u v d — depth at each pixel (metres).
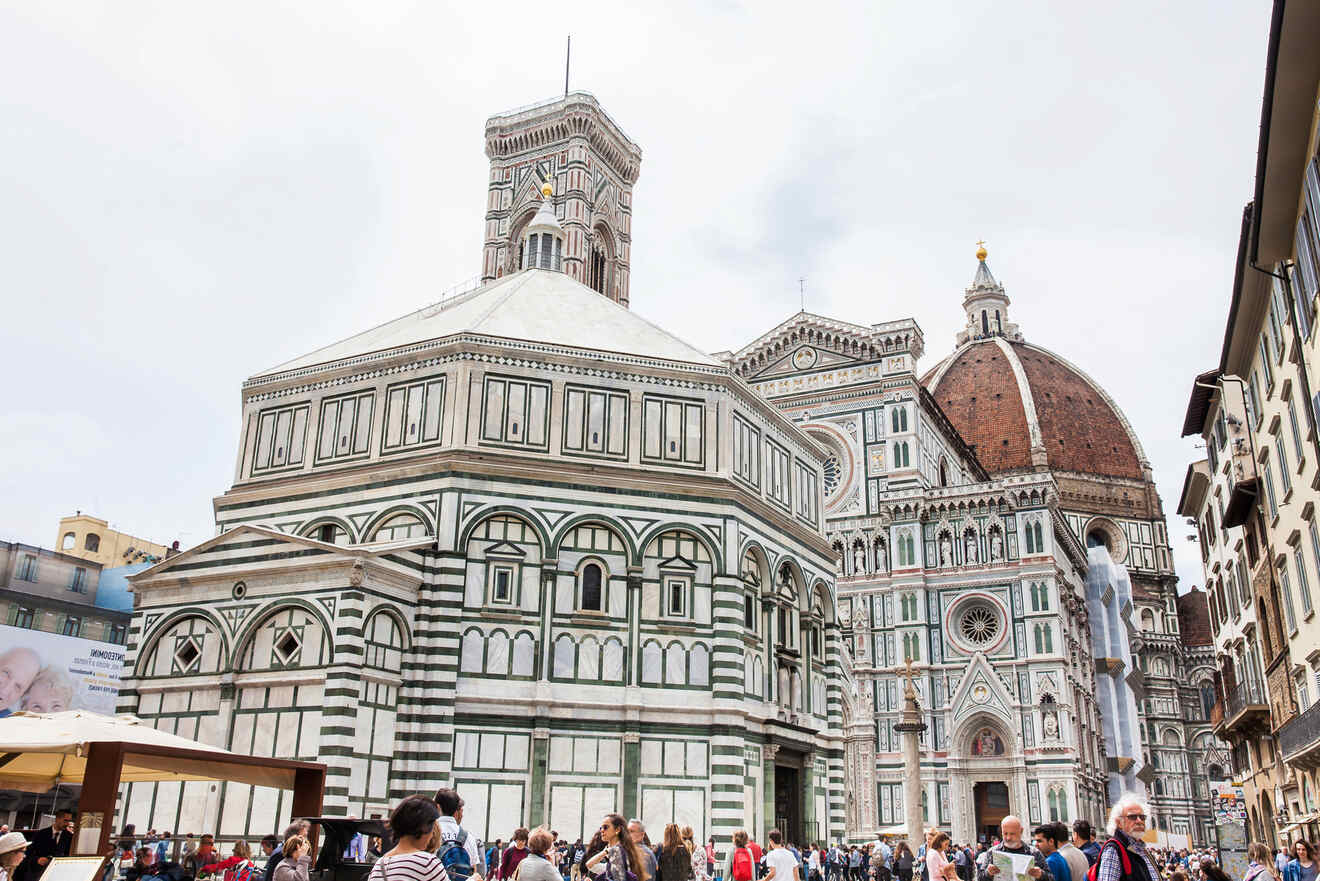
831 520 101.88
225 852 42.75
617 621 50.16
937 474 112.25
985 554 95.56
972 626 94.75
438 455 50.53
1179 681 151.88
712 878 42.41
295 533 52.88
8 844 16.77
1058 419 179.88
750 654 53.44
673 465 54.03
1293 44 27.30
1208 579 75.56
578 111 121.00
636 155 131.75
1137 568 168.62
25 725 24.62
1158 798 143.75
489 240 122.25
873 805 91.38
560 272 72.94
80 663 81.62
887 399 103.62
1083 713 103.06
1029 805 87.06
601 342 57.28
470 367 52.28
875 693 95.19
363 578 44.75
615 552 51.22
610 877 18.97
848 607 98.31
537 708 47.66
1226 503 62.47
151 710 47.03
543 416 52.91
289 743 43.47
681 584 51.62
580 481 51.56
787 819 56.53
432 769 45.66
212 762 27.27
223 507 55.53
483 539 49.69
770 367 110.50
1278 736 51.59
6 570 85.31
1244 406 53.25
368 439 53.44
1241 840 48.66
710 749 49.50
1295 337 36.59
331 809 41.69
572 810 46.91
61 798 60.28
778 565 57.69
